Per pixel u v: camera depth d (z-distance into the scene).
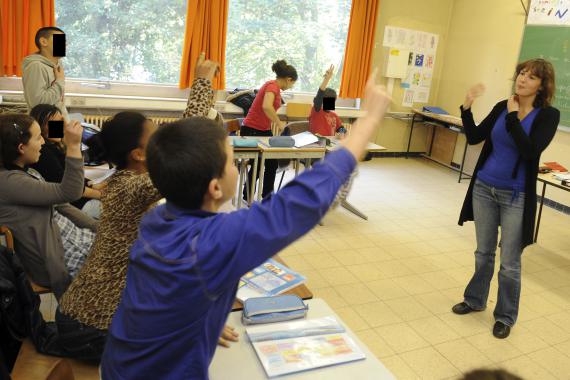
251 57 5.91
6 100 4.53
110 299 1.48
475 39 6.40
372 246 3.81
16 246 1.89
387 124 6.89
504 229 2.56
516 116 2.32
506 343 2.62
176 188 0.81
